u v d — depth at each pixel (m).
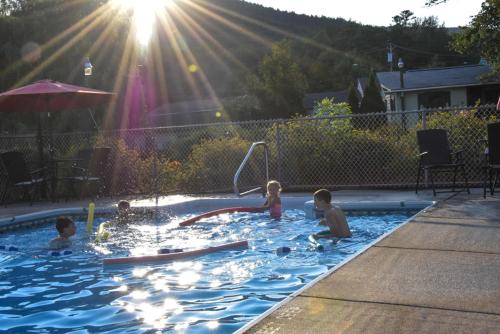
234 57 81.19
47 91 11.98
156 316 4.38
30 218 10.04
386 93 32.19
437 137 10.05
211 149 12.85
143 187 13.04
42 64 25.61
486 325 3.18
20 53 25.25
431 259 4.84
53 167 12.91
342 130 12.05
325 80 77.88
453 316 3.35
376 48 82.31
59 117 25.06
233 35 95.12
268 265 6.06
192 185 12.80
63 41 26.64
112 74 28.73
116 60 29.08
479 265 4.59
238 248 7.05
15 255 7.22
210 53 80.19
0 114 24.95
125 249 7.40
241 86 75.06
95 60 28.17
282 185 11.95
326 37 87.94
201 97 72.38
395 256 5.00
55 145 15.34
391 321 3.30
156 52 66.75
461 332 3.08
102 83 27.70
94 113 26.52
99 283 5.62
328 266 5.91
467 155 11.11
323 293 3.91
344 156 11.87
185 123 54.44
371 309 3.53
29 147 15.11
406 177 11.43
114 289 5.35
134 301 4.88
